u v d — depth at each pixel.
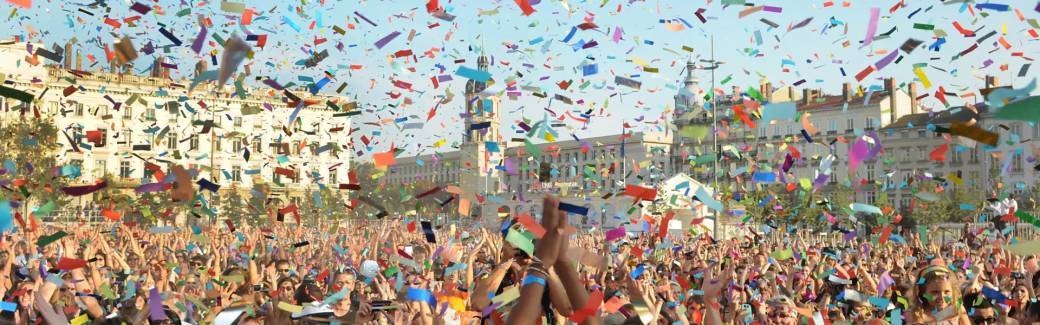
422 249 13.18
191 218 32.41
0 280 10.32
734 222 31.25
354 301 9.56
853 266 14.09
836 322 9.39
